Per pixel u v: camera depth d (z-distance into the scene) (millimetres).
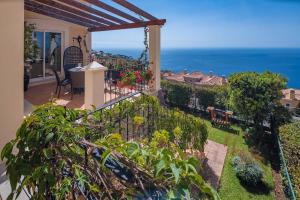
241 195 7746
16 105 3533
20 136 1747
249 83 12539
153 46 8258
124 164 1420
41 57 9406
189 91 16750
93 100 5258
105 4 6074
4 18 3275
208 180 7621
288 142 9141
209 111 15383
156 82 8391
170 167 1204
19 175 1704
